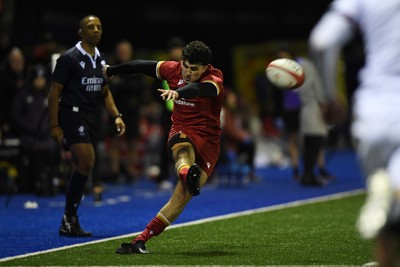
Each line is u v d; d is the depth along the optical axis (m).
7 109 48.53
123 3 82.81
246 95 82.69
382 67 15.87
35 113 46.56
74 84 29.73
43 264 24.14
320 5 89.50
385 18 15.80
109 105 31.17
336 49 15.39
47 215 37.78
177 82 25.77
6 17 60.41
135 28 84.75
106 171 55.88
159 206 42.03
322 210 39.56
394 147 15.55
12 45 59.22
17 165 47.84
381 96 15.76
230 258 25.08
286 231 31.73
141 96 55.84
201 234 30.83
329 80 15.25
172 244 28.22
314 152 54.00
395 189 14.90
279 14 90.12
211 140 25.86
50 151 46.66
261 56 82.81
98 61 30.11
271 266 23.47
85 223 34.78
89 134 29.94
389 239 15.04
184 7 86.81
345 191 50.56
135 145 57.78
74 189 30.31
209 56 24.84
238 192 50.47
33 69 46.88
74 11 76.88
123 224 34.47
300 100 53.84
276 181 59.16
